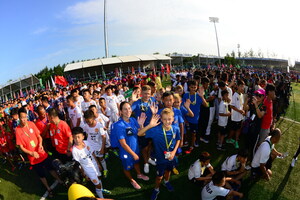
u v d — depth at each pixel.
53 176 4.55
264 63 48.81
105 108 6.19
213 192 3.30
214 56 48.09
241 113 5.09
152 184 4.24
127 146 3.50
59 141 4.23
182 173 4.57
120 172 4.76
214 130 6.79
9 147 5.43
